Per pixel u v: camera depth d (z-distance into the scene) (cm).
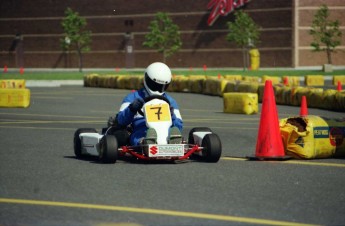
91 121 5272
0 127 4762
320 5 17688
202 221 1927
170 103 3083
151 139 2917
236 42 17275
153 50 19612
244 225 1884
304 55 17800
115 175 2691
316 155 3206
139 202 2178
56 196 2277
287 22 17712
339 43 16250
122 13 19862
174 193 2330
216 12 18562
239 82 8138
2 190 2388
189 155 2966
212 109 6512
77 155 3262
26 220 1939
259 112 6266
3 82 9444
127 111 2977
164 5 19275
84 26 19525
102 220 1939
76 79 13000
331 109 6347
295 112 6094
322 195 2312
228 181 2569
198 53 18950
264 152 3167
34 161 3112
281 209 2086
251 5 18138
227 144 3822
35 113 6003
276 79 10075
